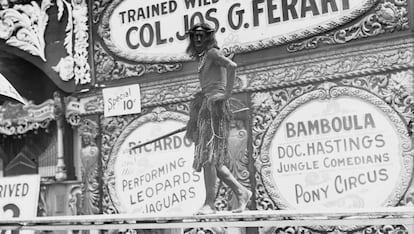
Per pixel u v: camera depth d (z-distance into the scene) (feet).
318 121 15.62
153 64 18.28
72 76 19.67
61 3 19.99
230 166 16.40
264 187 16.08
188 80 17.69
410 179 14.34
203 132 9.97
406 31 14.74
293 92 16.02
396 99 14.71
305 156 15.69
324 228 15.15
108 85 19.06
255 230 15.88
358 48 15.29
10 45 20.56
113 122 18.88
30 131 22.00
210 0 17.31
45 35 20.26
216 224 9.99
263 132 16.25
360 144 15.02
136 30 18.60
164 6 18.11
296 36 16.01
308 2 15.94
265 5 16.49
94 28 19.40
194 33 10.06
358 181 14.97
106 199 18.71
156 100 18.20
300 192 15.64
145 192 18.10
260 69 16.47
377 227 14.49
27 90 22.09
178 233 14.52
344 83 15.39
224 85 9.85
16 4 20.66
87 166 19.08
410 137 14.44
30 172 21.93
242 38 16.74
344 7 15.47
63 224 12.21
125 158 18.56
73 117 19.58
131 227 11.23
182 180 17.49
